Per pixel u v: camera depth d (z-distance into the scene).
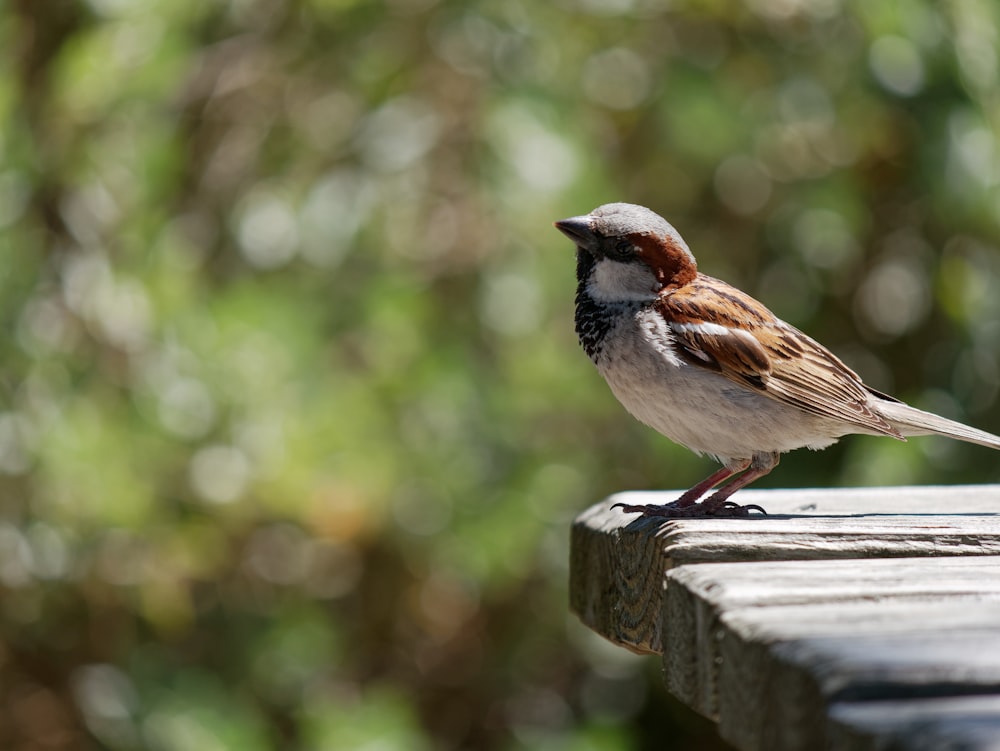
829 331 13.41
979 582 4.25
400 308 10.88
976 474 11.65
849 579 4.28
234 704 11.85
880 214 13.16
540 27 11.05
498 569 11.60
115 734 11.65
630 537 5.50
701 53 11.97
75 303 11.07
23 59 11.84
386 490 10.74
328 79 12.17
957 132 10.99
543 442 11.62
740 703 3.68
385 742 11.41
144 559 10.98
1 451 10.49
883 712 2.94
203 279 11.45
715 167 12.33
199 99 12.66
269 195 11.90
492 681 13.65
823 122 11.73
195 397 10.40
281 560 12.76
